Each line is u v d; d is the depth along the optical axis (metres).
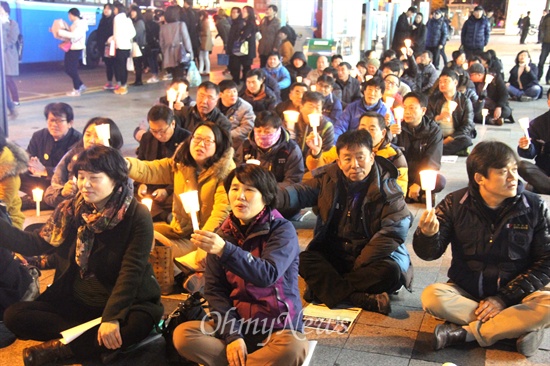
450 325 3.66
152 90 15.23
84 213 3.45
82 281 3.59
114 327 3.32
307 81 10.64
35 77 16.30
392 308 4.21
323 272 4.23
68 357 3.50
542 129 6.42
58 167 5.69
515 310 3.52
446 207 3.71
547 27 18.42
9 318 3.53
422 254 3.67
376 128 4.94
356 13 14.88
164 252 4.36
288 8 15.98
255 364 3.09
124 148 8.80
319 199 4.33
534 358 3.55
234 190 3.21
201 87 6.66
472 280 3.69
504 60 24.61
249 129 7.40
